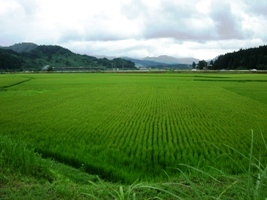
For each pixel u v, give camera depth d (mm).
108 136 15562
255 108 27125
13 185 6941
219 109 26406
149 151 12500
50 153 12281
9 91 46250
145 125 18844
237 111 25203
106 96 38438
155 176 9969
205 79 76438
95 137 15352
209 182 7266
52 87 53844
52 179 7883
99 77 93812
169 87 53625
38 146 13141
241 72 129375
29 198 6090
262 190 2984
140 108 27188
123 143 14227
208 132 16578
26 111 25234
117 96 38438
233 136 15523
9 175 7516
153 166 10992
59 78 86500
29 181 7312
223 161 11070
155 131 16703
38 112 24609
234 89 48500
